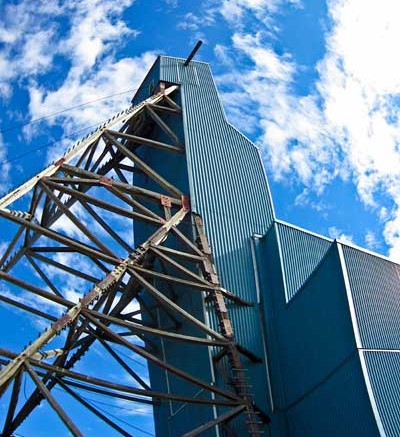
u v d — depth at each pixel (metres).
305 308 26.75
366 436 21.58
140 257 26.61
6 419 23.34
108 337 26.73
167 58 37.00
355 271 25.06
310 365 25.53
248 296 28.94
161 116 35.56
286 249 29.94
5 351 21.66
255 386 26.56
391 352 23.44
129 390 22.67
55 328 22.75
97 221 30.31
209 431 24.61
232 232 30.56
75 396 25.25
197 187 31.14
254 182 33.09
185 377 23.53
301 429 25.14
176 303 29.17
